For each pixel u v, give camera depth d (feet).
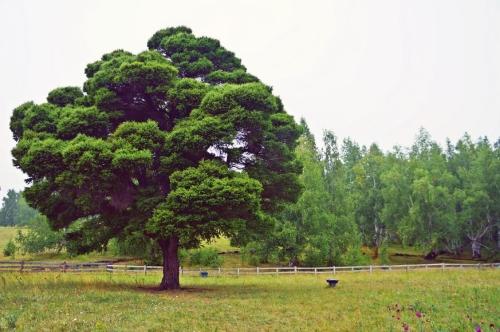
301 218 140.77
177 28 86.07
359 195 198.80
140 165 58.75
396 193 187.21
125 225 66.64
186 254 147.23
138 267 115.55
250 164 71.05
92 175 57.88
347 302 55.11
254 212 60.23
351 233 151.74
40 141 61.52
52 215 70.64
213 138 60.29
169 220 57.11
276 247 137.80
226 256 169.27
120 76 66.28
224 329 38.45
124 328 36.19
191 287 74.43
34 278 76.69
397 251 212.84
